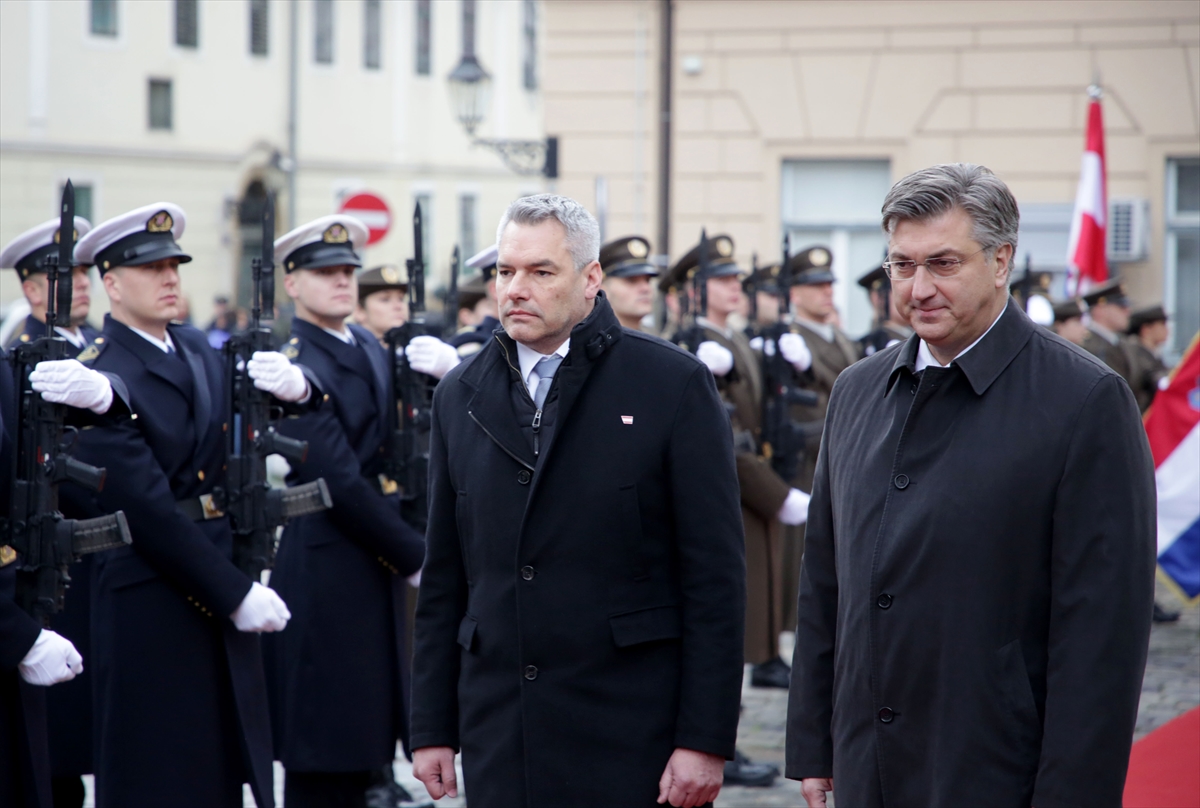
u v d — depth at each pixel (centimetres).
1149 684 818
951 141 1545
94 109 2667
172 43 2772
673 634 359
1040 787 295
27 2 2559
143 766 488
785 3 1570
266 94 2934
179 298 508
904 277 316
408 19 3212
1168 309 1538
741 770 642
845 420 345
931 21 1539
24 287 634
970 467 309
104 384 454
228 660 502
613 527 355
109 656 493
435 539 378
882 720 318
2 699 436
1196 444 845
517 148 1612
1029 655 306
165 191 2777
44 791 447
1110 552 298
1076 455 301
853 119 1569
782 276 769
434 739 372
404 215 3222
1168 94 1492
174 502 487
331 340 601
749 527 723
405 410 607
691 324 750
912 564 312
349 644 576
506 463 361
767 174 1594
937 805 306
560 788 351
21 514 441
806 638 351
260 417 515
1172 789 436
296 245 598
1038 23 1513
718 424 365
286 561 588
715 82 1598
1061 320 1120
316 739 571
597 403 360
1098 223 1283
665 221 1599
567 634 352
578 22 1622
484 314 783
